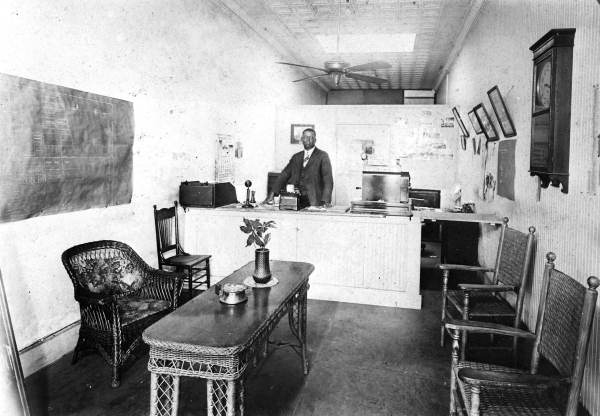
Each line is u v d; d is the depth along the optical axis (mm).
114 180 4090
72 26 3523
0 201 2934
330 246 4871
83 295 2986
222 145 6457
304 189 6086
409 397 2900
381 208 4984
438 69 10422
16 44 3023
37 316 3281
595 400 2557
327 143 8711
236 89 6914
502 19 4871
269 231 5008
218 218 5156
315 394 2932
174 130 5145
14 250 3078
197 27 5609
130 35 4273
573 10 2941
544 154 3193
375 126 8508
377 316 4418
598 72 2580
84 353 3436
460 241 6320
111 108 4004
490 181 5434
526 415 1945
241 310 2525
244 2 6266
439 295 5164
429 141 8320
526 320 3846
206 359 2121
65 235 3533
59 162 3406
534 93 3439
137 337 3174
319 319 4320
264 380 3111
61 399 2852
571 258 2938
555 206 3232
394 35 8031
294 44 8422
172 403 2223
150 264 4742
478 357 3475
